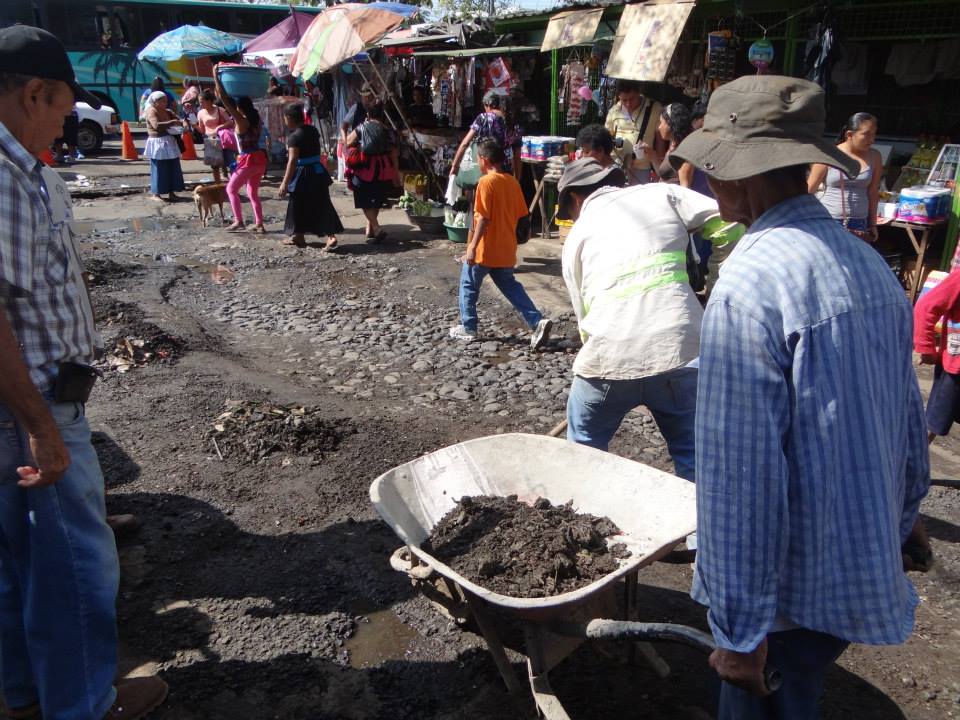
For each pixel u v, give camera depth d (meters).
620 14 9.24
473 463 3.03
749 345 1.55
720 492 1.58
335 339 6.82
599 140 4.23
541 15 10.55
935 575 3.58
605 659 3.01
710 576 1.62
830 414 1.55
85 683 2.41
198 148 21.19
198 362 5.99
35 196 2.17
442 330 7.09
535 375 6.01
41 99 2.18
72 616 2.36
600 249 3.18
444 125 13.48
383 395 5.59
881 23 8.19
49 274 2.24
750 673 1.65
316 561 3.60
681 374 3.10
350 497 4.14
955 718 2.77
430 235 11.02
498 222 6.38
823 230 1.65
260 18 22.00
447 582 2.82
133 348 6.11
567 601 2.11
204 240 10.48
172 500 4.05
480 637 3.12
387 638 3.13
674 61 8.92
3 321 2.04
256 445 4.60
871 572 1.60
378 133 10.02
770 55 7.76
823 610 1.63
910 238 7.16
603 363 3.14
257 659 3.00
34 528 2.27
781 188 1.69
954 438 5.09
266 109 17.05
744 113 1.69
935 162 7.28
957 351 3.97
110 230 11.02
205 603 3.30
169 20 21.27
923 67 8.27
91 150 19.67
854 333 1.57
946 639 3.18
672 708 2.78
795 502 1.60
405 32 13.02
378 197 10.25
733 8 8.33
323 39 10.45
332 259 9.56
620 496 2.79
